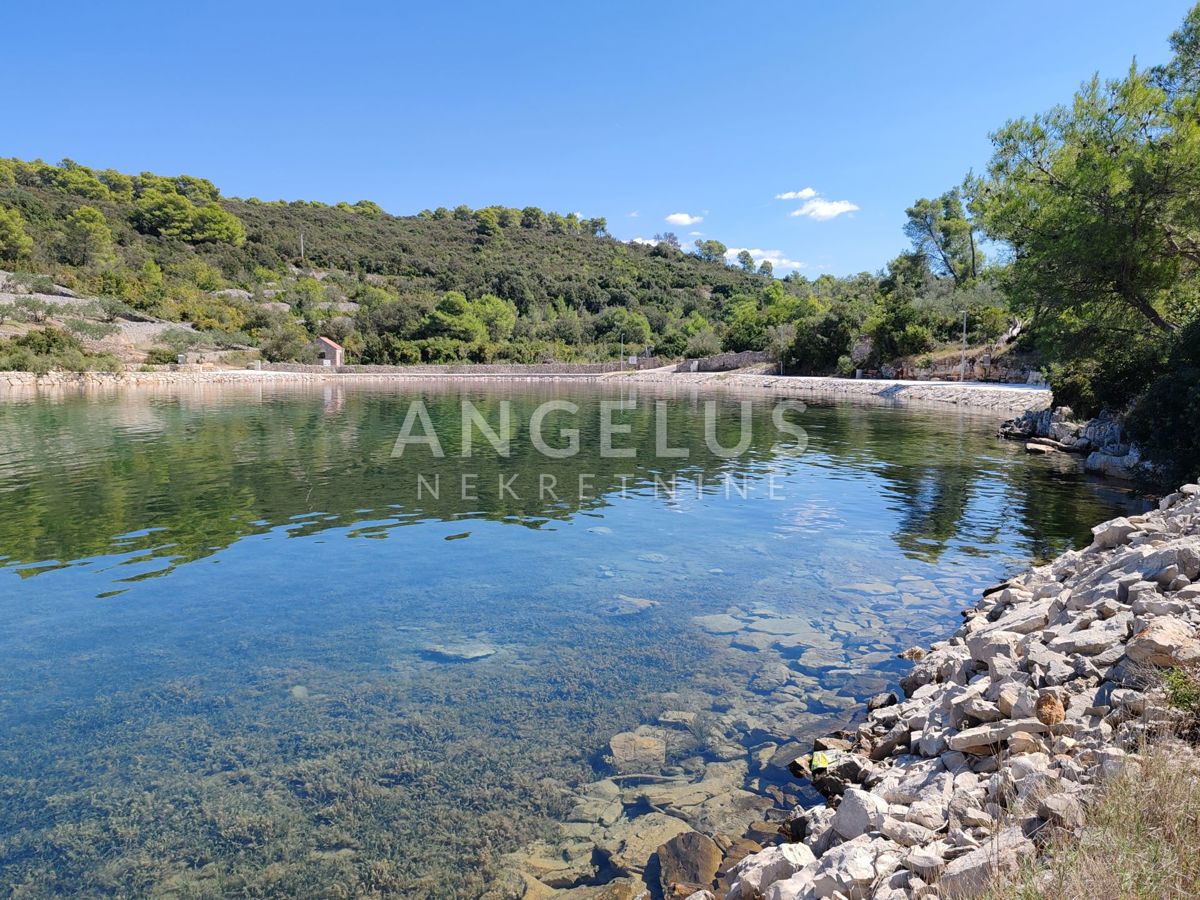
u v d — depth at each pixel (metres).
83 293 65.38
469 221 135.00
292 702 5.52
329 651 6.46
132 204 100.62
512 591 8.11
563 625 7.14
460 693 5.70
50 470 14.86
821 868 3.31
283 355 65.25
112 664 6.13
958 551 9.80
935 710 4.80
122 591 7.89
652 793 4.44
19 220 71.19
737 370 62.88
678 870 3.73
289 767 4.67
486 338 75.81
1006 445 20.36
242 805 4.28
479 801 4.35
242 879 3.68
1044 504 12.68
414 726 5.20
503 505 12.46
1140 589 5.43
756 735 5.12
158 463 15.84
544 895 3.57
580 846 3.95
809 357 57.38
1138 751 3.26
